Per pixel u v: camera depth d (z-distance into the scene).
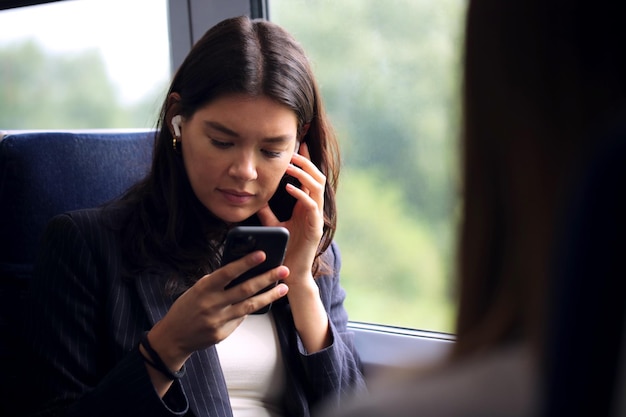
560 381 0.30
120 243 1.30
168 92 1.30
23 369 1.28
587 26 0.35
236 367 1.33
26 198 1.40
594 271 0.30
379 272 1.62
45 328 1.25
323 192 1.36
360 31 1.56
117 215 1.34
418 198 1.54
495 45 0.37
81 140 1.48
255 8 1.70
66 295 1.26
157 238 1.30
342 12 1.58
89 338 1.26
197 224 1.34
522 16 0.37
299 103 1.25
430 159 1.51
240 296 1.10
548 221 0.34
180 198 1.32
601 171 0.30
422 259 1.56
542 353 0.32
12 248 1.40
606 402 0.29
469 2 0.39
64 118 1.92
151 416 1.14
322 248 1.42
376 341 1.62
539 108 0.35
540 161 0.35
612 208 0.29
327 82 1.61
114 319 1.25
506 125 0.36
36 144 1.42
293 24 1.66
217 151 1.22
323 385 1.32
